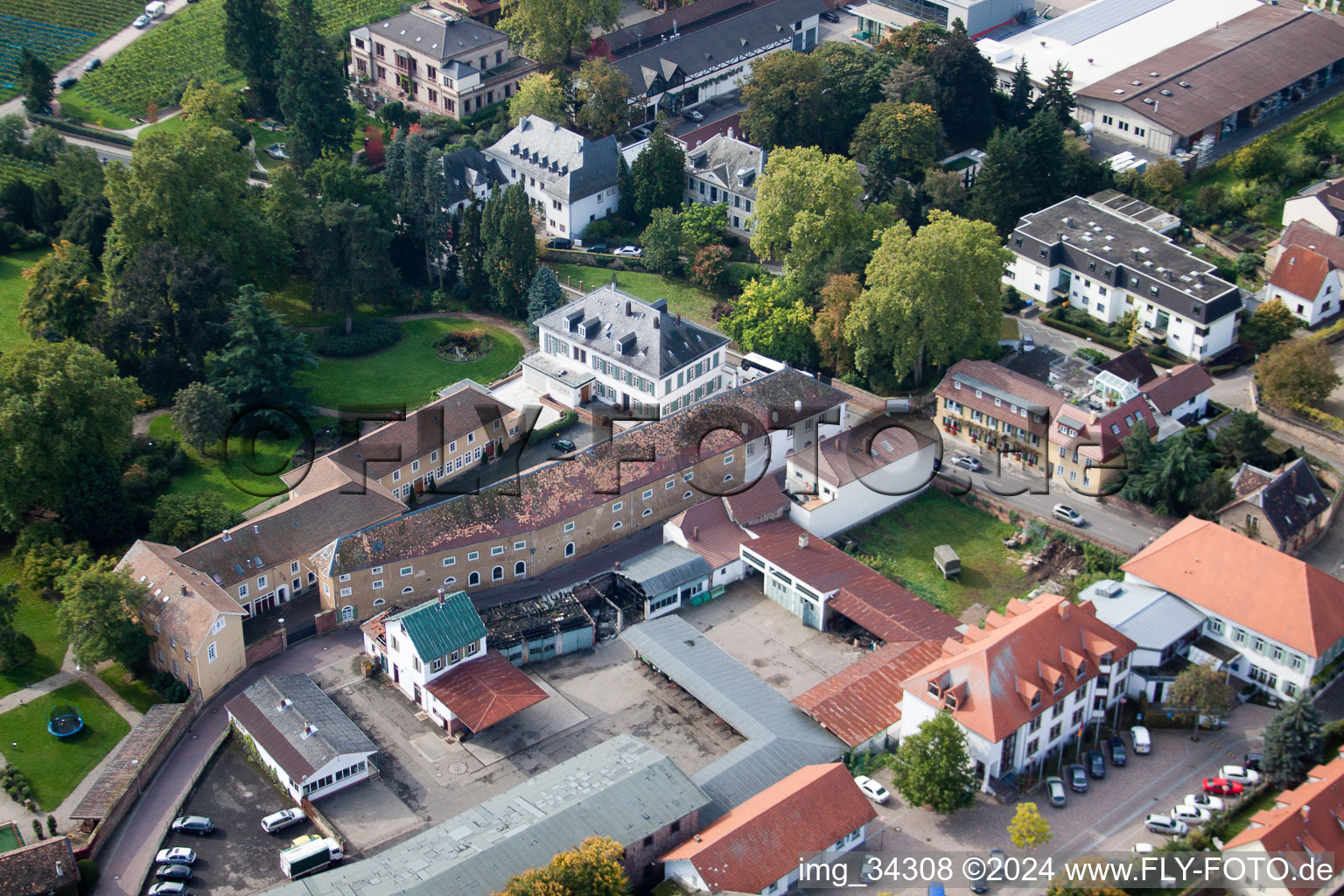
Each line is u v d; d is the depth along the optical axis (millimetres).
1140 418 189875
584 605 172125
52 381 175500
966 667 143750
